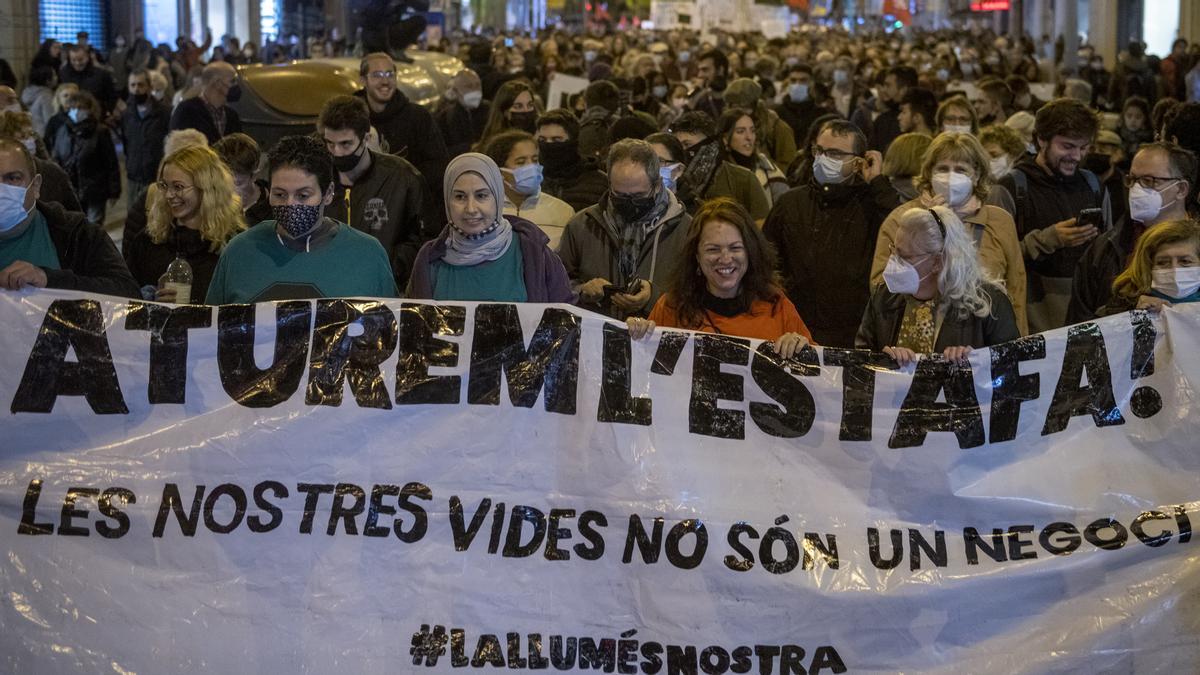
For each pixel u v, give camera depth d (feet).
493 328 15.44
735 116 30.27
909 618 14.75
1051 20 180.45
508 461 15.17
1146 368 15.47
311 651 14.51
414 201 21.70
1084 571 14.89
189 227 19.66
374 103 28.73
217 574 14.65
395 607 14.69
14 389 15.02
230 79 36.78
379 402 15.19
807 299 21.59
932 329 16.24
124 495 14.75
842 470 15.34
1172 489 15.16
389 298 15.60
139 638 14.38
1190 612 14.71
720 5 172.45
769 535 15.01
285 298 16.31
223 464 14.90
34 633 14.33
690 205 23.90
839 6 282.15
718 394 15.43
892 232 19.99
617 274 19.60
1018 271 20.22
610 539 15.01
